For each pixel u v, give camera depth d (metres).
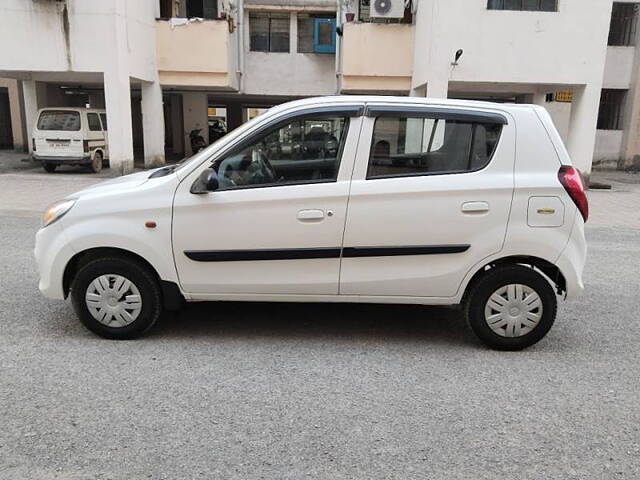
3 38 15.09
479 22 14.61
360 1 19.06
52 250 4.32
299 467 2.89
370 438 3.16
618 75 22.19
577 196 4.25
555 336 4.83
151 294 4.36
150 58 17.45
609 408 3.57
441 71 14.84
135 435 3.13
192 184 4.22
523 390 3.78
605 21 14.73
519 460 3.00
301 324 4.91
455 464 2.95
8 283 5.83
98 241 4.23
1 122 26.58
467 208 4.20
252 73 21.70
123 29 15.45
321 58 21.59
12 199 11.66
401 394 3.68
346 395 3.64
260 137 4.22
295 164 4.25
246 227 4.20
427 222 4.21
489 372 4.05
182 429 3.20
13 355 4.11
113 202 4.26
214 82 18.28
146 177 4.66
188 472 2.84
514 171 4.27
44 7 14.92
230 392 3.64
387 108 4.23
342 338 4.62
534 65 14.89
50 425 3.21
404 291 4.34
